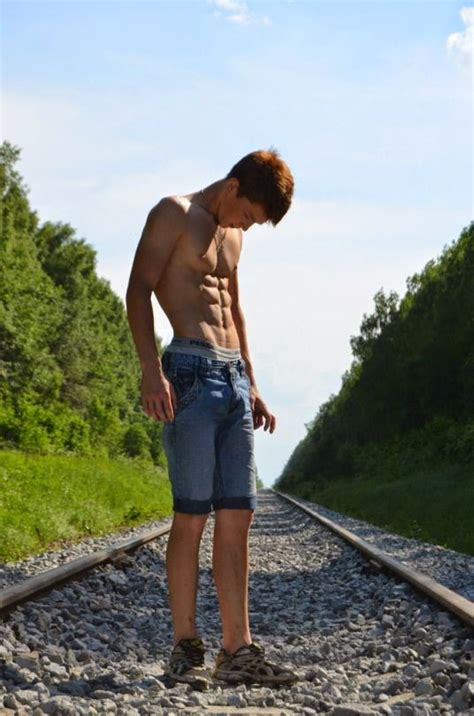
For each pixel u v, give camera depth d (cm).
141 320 434
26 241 6581
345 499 3806
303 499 6038
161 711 385
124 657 575
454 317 5172
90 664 525
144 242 441
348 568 1130
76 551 1239
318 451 8344
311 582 1049
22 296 4938
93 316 7300
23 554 1214
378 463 4922
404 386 5384
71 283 7419
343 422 7188
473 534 1553
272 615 778
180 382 441
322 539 1650
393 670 501
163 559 1224
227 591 459
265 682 450
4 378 4428
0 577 926
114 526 1908
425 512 2180
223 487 455
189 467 442
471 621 532
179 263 443
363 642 609
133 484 2948
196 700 407
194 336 445
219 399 445
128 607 814
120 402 6238
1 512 1378
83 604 747
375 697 430
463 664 457
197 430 439
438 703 401
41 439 3578
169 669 451
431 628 582
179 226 439
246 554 462
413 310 5894
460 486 2611
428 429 4525
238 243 471
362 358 7119
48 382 4625
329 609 805
